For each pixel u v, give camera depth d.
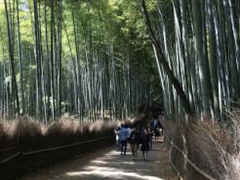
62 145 14.02
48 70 17.38
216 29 9.57
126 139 17.14
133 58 34.06
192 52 14.05
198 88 12.03
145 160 15.10
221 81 9.34
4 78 28.11
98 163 13.80
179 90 9.90
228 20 9.33
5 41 26.95
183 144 8.95
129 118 30.72
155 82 40.28
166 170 11.96
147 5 17.61
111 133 24.17
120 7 23.05
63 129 14.20
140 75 38.16
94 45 26.94
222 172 4.46
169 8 19.42
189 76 13.51
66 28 23.34
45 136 12.21
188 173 7.70
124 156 16.77
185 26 13.16
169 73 9.93
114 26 24.77
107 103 33.41
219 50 9.48
